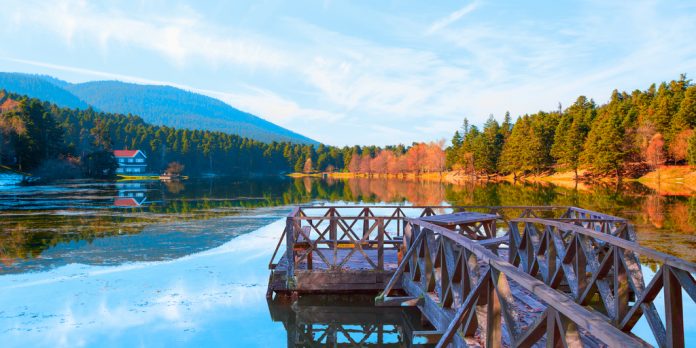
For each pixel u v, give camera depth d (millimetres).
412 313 8797
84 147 106438
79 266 12500
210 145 167875
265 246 15758
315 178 124688
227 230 19797
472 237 9617
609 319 6109
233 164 173875
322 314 8719
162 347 6930
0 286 10359
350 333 7887
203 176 145125
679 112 61625
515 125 87812
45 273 11625
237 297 9594
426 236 7605
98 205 32188
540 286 3430
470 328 5195
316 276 9328
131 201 36469
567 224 7363
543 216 23891
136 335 7391
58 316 8281
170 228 20359
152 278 11133
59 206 31031
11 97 135375
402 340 7633
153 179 106250
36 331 7508
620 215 23781
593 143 66000
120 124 173875
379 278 9414
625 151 62750
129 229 20016
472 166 91938
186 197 42500
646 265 11773
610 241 5891
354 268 9586
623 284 5930
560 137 75562
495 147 89438
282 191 54781
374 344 7453
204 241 16797
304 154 183750
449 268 6219
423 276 7801
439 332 6090
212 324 7984
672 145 60875
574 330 3240
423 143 129625
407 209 28422
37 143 76812
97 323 7914
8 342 7031
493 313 4559
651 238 16234
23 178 61938
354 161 156250
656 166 60375
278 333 7691
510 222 9688
